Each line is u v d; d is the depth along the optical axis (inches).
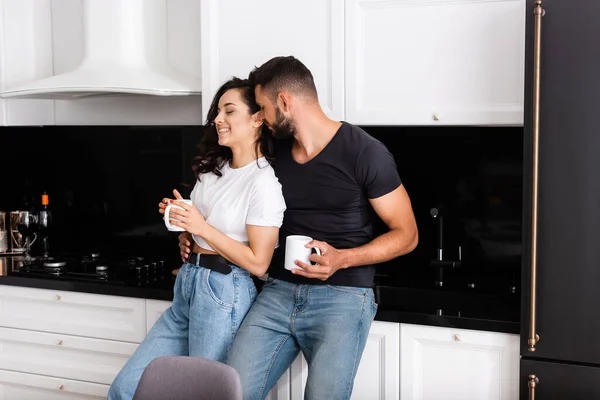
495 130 115.8
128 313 113.5
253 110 95.4
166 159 134.6
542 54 88.8
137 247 138.3
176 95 116.9
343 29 104.6
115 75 114.8
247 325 95.3
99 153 139.1
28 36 130.5
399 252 93.9
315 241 89.7
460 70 100.3
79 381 118.5
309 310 94.0
